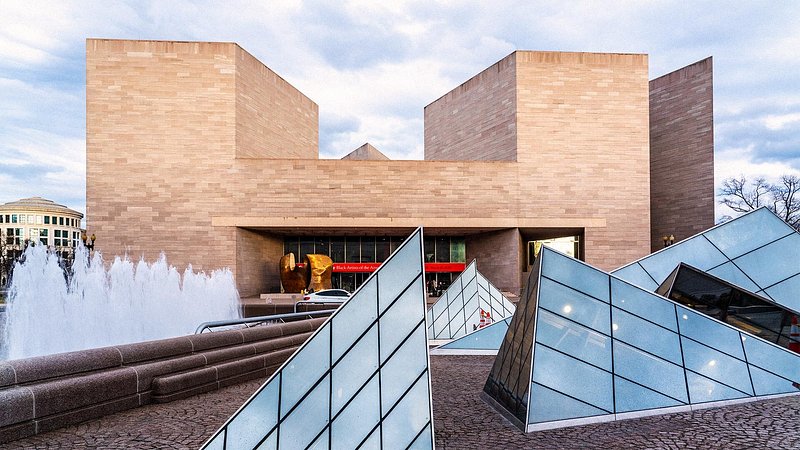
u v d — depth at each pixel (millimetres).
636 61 37469
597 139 37250
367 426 5434
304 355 5863
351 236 43188
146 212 34906
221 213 35375
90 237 32375
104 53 34844
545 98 37219
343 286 42844
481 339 15742
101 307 20797
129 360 9258
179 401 9539
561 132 37188
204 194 35312
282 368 5742
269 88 40688
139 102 34969
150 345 9750
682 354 8922
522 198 37000
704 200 39625
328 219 36312
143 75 35031
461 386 10914
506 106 38219
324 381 5742
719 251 14586
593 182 37188
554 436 7266
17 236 114562
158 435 7438
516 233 37375
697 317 9391
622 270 14391
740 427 7434
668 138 42469
